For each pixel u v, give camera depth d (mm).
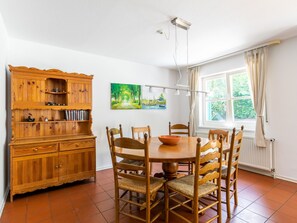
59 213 2145
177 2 1964
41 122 2910
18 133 2840
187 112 4883
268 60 3240
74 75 3102
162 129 4727
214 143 1772
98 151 3721
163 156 1855
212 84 4395
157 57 3904
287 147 3033
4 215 2098
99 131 3729
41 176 2629
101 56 3760
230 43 3143
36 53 3059
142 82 4383
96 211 2195
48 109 2957
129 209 2242
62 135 3145
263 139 3188
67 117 3135
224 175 2182
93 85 3654
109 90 3865
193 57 3910
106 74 3824
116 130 3047
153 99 4562
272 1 1956
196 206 1688
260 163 3266
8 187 2701
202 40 2994
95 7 2053
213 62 4191
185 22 2391
